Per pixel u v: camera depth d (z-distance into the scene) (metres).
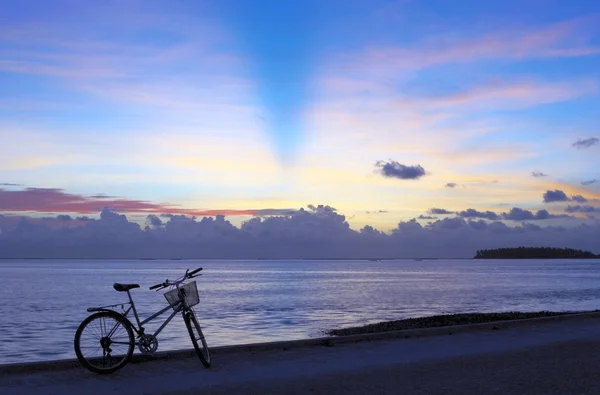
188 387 7.97
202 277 117.12
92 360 8.80
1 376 8.53
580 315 16.61
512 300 45.47
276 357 10.29
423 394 7.67
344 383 8.30
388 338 12.60
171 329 22.89
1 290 63.28
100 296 53.41
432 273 148.25
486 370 9.28
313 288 66.56
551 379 8.60
